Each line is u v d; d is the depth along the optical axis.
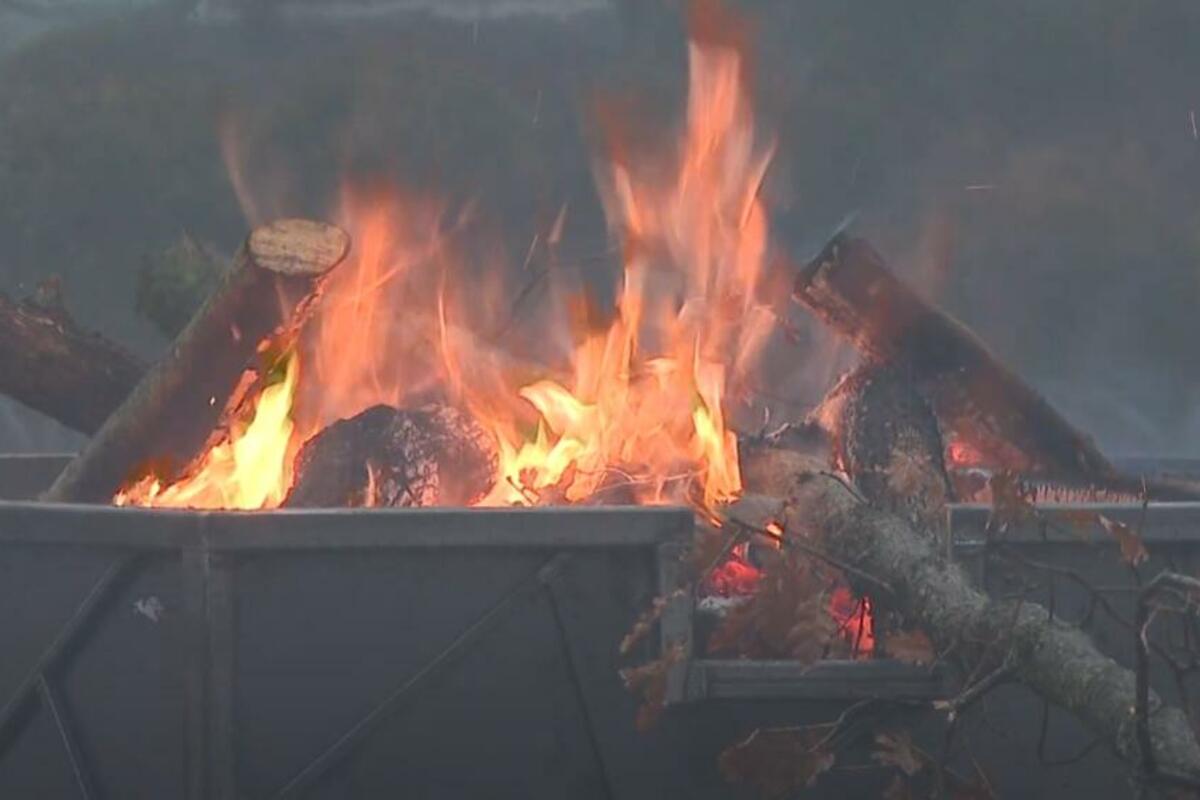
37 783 12.93
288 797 12.16
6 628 12.84
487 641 12.20
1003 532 12.23
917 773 12.35
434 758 12.26
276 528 11.94
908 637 11.95
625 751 12.27
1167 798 10.77
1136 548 11.35
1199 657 11.71
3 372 16.27
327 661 12.12
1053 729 12.40
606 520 12.01
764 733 11.86
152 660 12.32
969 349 15.21
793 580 12.32
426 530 11.98
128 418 14.27
